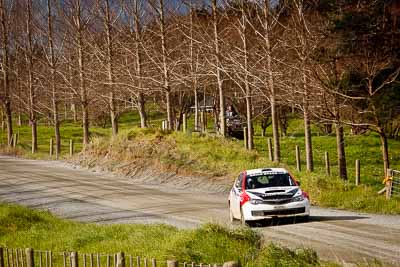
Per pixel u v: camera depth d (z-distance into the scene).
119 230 31.20
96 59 80.62
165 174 59.19
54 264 25.89
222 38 64.50
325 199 42.06
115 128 78.56
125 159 65.50
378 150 84.88
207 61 65.19
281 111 103.00
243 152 60.38
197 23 71.94
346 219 35.12
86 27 79.69
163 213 41.41
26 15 91.00
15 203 48.91
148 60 76.50
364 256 24.41
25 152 89.44
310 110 53.19
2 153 91.00
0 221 36.25
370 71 49.66
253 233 24.28
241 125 101.69
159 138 65.88
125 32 76.50
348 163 75.38
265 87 57.41
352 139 95.88
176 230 29.48
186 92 96.00
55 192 54.06
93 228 32.75
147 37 75.50
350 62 50.44
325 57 50.16
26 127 143.88
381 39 49.34
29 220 37.28
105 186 56.75
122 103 103.31
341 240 28.19
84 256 21.41
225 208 42.62
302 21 52.97
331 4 51.06
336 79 50.66
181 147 62.81
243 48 61.81
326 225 32.94
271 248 21.52
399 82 48.69
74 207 46.28
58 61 84.75
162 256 22.45
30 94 89.81
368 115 52.19
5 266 24.30
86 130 81.00
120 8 75.94
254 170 36.38
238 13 70.50
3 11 93.44
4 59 94.19
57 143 84.44
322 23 53.56
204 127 98.88
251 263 20.59
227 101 103.38
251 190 34.19
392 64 49.44
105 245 27.59
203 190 52.97
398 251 25.28
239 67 59.72
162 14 70.75
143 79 73.62
